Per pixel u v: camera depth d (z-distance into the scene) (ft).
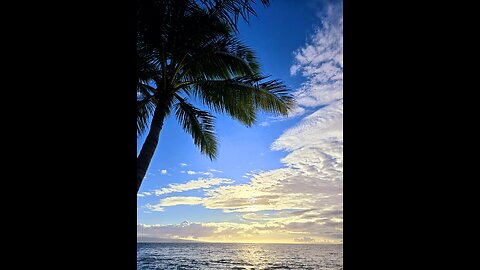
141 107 24.32
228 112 24.95
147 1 16.33
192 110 24.70
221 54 22.61
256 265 166.20
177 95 24.18
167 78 22.94
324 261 168.25
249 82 23.03
